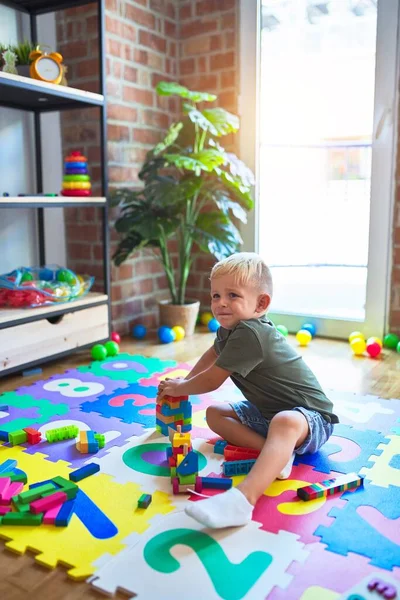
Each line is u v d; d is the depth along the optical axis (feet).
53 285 7.23
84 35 8.25
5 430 5.27
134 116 8.86
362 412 5.69
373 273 8.32
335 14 8.59
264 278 4.75
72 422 5.47
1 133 7.69
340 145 12.43
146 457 4.71
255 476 3.87
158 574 3.22
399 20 7.64
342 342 8.55
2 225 7.80
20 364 6.66
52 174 8.49
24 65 6.90
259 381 4.64
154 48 9.12
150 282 9.55
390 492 4.14
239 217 8.18
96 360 7.57
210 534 3.60
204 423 5.43
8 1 7.51
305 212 12.80
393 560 3.34
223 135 9.29
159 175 8.87
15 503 3.86
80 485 4.23
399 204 8.00
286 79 9.29
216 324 9.13
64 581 3.21
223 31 9.09
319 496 4.03
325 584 3.13
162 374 6.95
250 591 3.08
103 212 7.75
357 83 8.62
